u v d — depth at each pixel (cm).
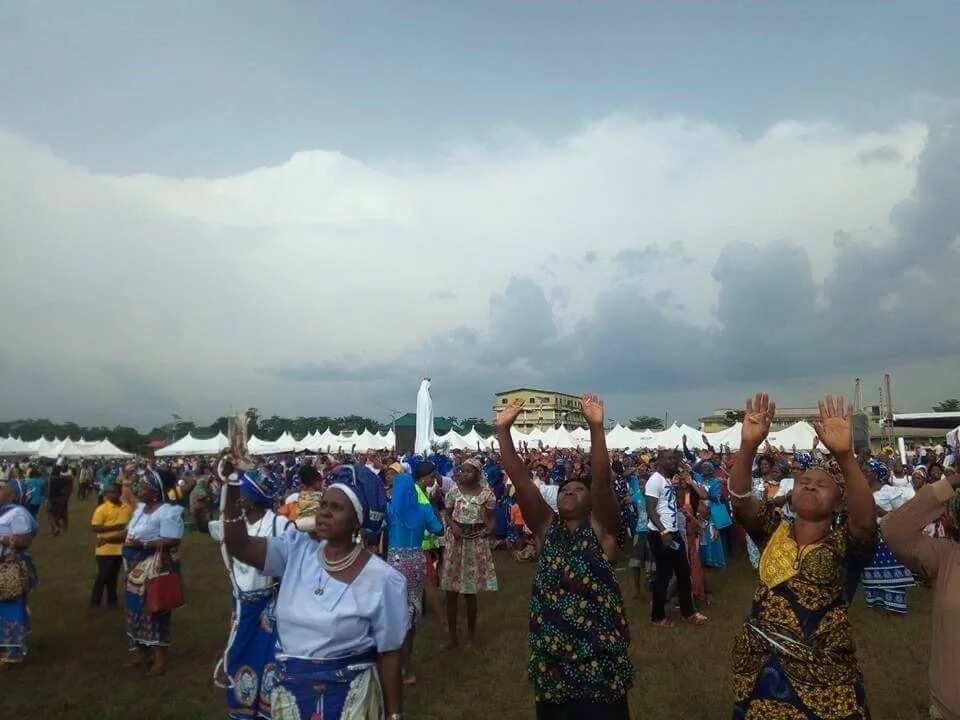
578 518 399
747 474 384
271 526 487
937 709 329
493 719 610
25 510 769
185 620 965
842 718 324
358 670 310
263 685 390
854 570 362
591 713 363
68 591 1165
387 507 734
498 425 450
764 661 342
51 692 685
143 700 665
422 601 959
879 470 1137
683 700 641
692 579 1019
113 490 1049
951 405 6550
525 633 872
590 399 420
